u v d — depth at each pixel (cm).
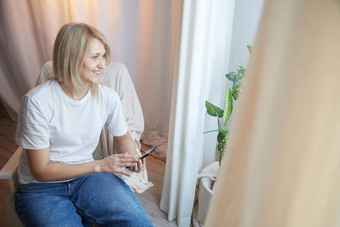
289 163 29
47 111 100
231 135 33
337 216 29
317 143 28
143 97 227
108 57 109
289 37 27
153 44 206
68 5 206
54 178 103
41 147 101
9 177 109
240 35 160
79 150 113
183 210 148
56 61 99
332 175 28
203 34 116
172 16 187
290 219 31
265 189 31
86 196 109
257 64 29
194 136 133
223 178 35
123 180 120
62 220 98
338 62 25
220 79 144
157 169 200
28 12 218
